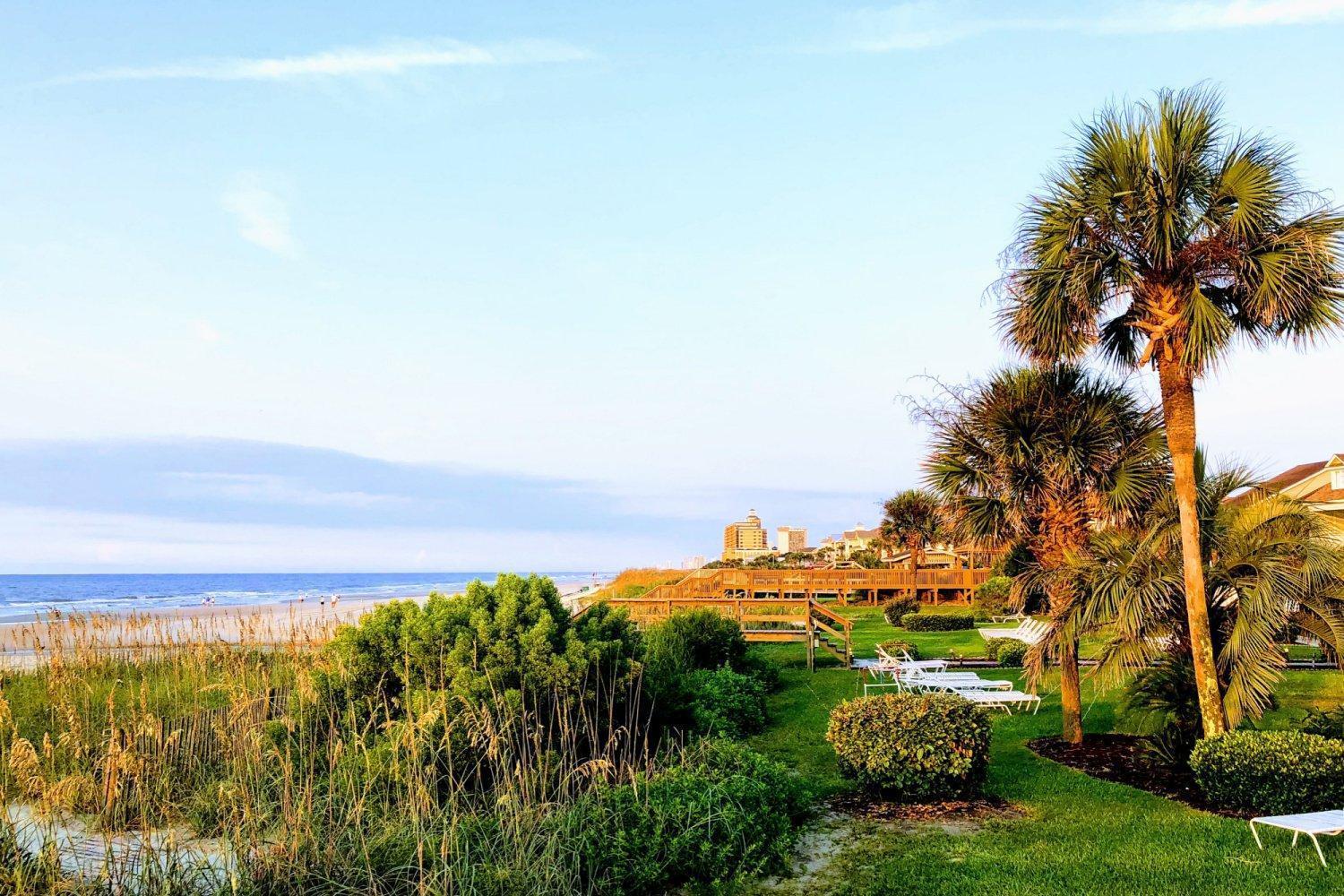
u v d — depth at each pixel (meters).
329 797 5.48
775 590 35.03
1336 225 7.41
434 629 7.58
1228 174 7.76
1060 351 8.91
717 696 10.99
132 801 5.66
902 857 6.16
